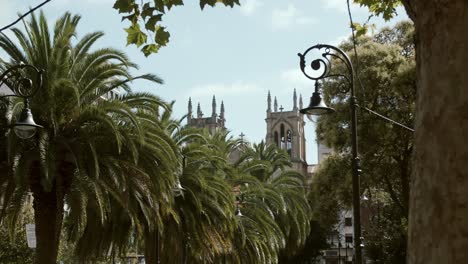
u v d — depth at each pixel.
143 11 9.05
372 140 36.41
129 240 30.27
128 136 20.86
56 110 20.50
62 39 20.50
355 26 12.28
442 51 3.57
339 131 38.00
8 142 18.86
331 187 39.69
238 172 41.09
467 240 3.25
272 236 42.25
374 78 36.69
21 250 31.59
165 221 30.02
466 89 3.44
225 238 33.12
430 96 3.57
